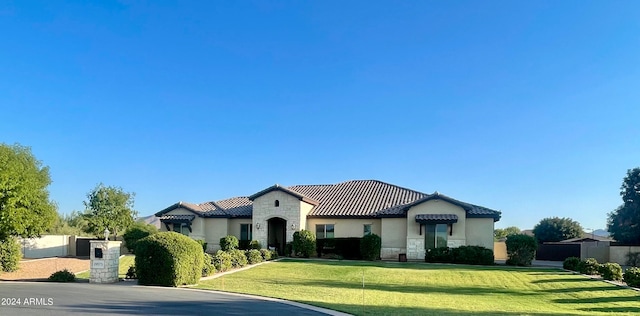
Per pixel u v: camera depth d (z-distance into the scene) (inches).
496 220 1256.2
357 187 1606.8
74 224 2036.2
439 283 838.5
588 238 2321.6
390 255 1294.3
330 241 1318.9
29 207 1030.4
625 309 604.4
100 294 610.2
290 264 1104.8
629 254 1482.5
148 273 735.7
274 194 1378.0
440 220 1215.6
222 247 1358.3
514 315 524.1
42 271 1035.9
